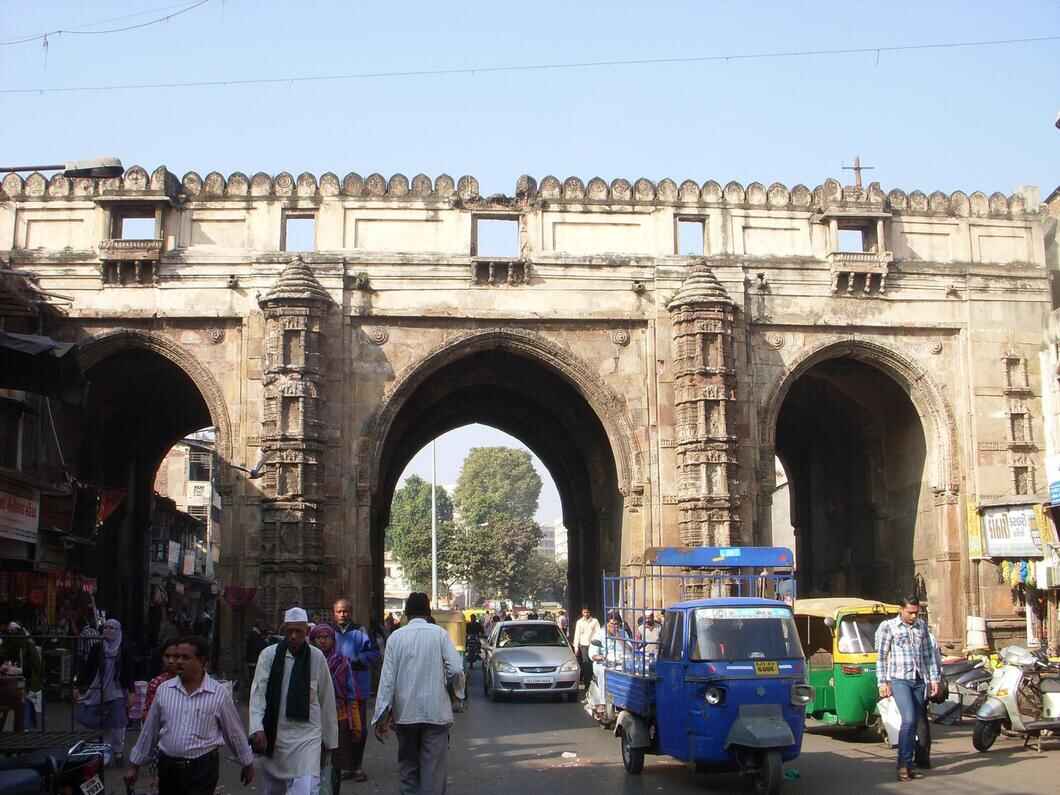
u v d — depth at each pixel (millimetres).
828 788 11812
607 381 27422
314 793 8156
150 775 12742
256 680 8367
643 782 12383
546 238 27766
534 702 22859
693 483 26219
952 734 16562
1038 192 29344
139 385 30875
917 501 29406
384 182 27641
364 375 26875
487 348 27469
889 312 28281
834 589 33719
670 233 27984
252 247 27094
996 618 27000
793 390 32969
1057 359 27922
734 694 11461
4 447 23750
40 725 14773
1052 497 24625
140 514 33594
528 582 97188
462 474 129125
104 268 26656
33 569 23297
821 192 28406
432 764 9219
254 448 26281
